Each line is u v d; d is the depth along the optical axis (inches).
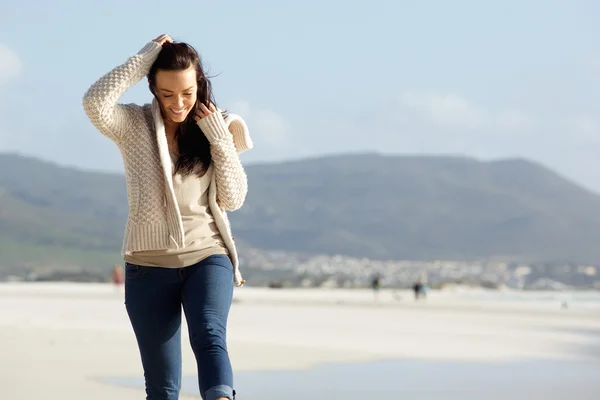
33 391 385.7
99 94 209.3
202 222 215.9
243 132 225.5
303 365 524.4
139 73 212.1
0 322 880.3
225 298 211.2
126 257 217.2
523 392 427.2
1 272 7037.4
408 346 692.1
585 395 419.2
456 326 1006.4
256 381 450.9
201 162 215.6
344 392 415.8
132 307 215.8
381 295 2741.1
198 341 205.2
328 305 1688.0
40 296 1862.7
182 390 396.2
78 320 965.8
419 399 397.1
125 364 500.4
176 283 213.9
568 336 872.3
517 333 896.9
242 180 219.9
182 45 213.0
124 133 215.6
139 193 214.4
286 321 1045.2
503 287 3961.6
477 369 532.1
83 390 392.8
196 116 217.0
